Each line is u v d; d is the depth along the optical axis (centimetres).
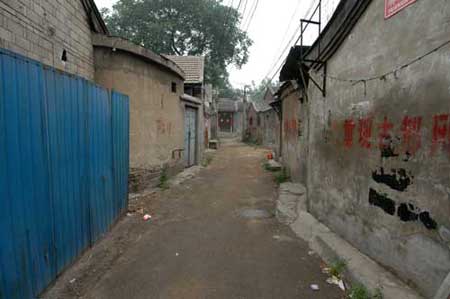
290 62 617
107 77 648
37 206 263
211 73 2597
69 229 327
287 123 991
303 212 559
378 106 330
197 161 1218
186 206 628
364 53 359
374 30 337
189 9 2406
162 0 2406
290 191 729
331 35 430
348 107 398
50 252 287
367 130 353
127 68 675
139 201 640
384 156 320
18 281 236
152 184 769
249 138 2867
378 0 328
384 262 320
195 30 2544
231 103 4075
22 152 242
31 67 253
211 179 946
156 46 2420
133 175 704
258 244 430
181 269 350
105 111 432
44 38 417
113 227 472
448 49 236
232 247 417
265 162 1349
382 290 275
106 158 439
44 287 277
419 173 268
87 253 371
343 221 414
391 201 307
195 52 2652
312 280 328
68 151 323
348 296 295
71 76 328
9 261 225
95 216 400
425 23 261
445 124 239
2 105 217
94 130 394
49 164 284
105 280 321
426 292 259
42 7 411
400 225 293
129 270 345
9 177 226
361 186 366
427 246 259
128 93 681
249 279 328
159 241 434
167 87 848
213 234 467
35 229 261
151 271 343
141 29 2419
